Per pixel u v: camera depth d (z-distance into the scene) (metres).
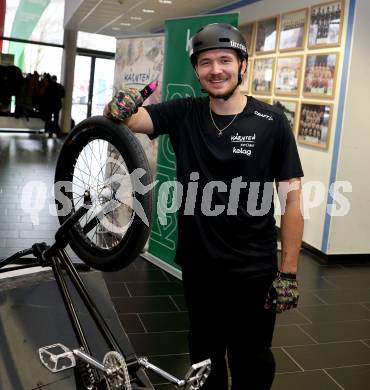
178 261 1.78
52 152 9.78
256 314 1.72
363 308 3.56
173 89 3.77
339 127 4.50
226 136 1.60
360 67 4.38
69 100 12.61
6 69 11.67
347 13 4.38
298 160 1.65
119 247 1.43
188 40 3.60
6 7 11.85
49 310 1.76
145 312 3.22
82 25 10.50
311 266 4.49
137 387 1.21
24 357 1.60
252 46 6.07
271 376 1.78
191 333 1.80
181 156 1.67
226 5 6.72
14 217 5.07
